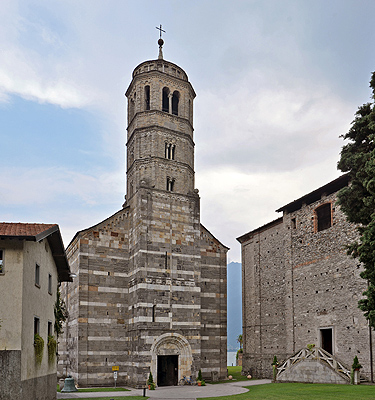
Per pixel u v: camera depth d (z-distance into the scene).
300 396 32.62
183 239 55.72
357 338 41.22
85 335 51.66
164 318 51.84
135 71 61.16
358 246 27.45
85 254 53.84
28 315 27.72
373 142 27.56
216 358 57.47
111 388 48.53
